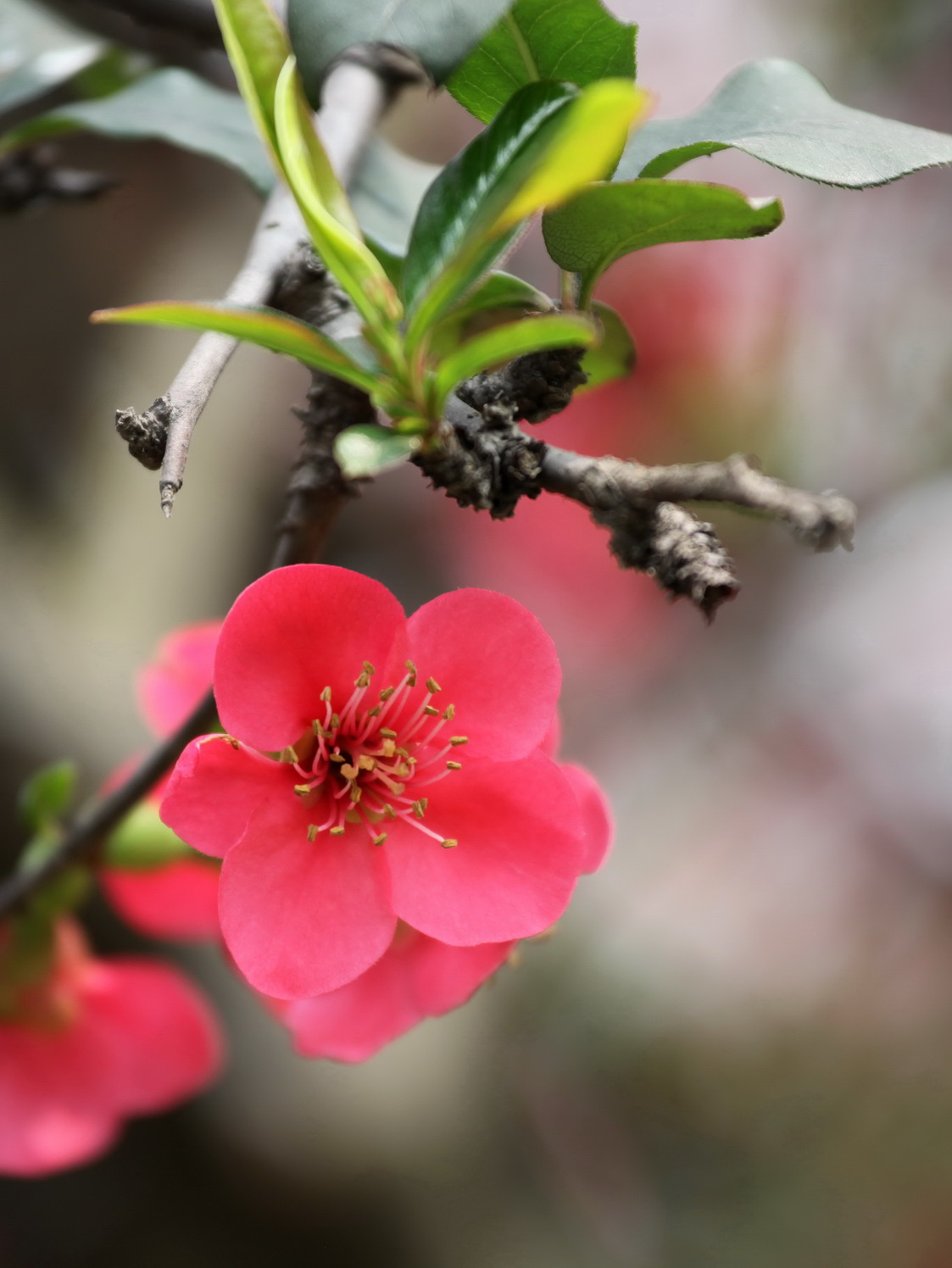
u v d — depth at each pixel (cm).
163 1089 47
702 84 94
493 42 39
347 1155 66
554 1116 92
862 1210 93
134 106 46
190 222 87
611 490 39
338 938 39
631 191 38
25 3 49
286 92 38
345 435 38
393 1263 67
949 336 88
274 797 39
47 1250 62
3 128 69
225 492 83
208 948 65
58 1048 47
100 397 81
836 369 90
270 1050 66
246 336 38
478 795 40
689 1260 89
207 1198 64
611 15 39
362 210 44
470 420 39
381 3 39
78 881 46
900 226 88
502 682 40
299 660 39
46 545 74
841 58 84
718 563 38
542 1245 81
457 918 39
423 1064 72
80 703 66
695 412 90
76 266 82
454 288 38
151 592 77
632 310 90
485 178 39
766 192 90
